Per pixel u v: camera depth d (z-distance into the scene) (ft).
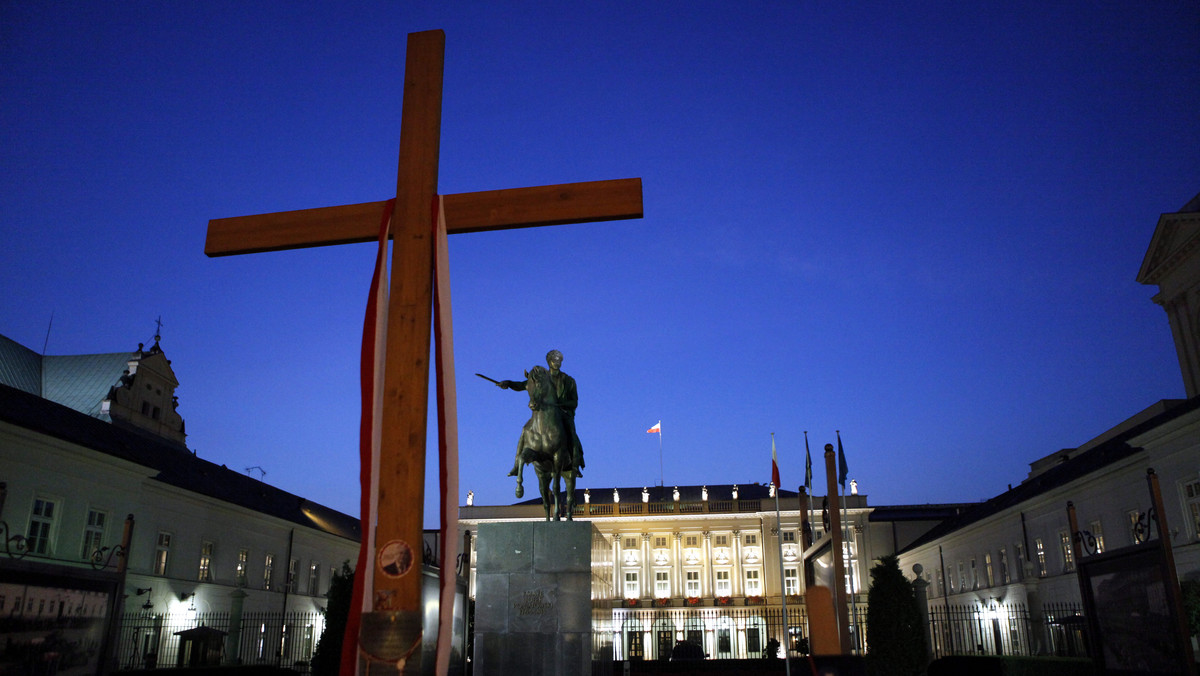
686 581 256.32
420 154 24.88
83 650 35.70
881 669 75.36
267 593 158.71
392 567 21.57
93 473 108.88
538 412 48.52
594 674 43.34
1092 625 36.45
